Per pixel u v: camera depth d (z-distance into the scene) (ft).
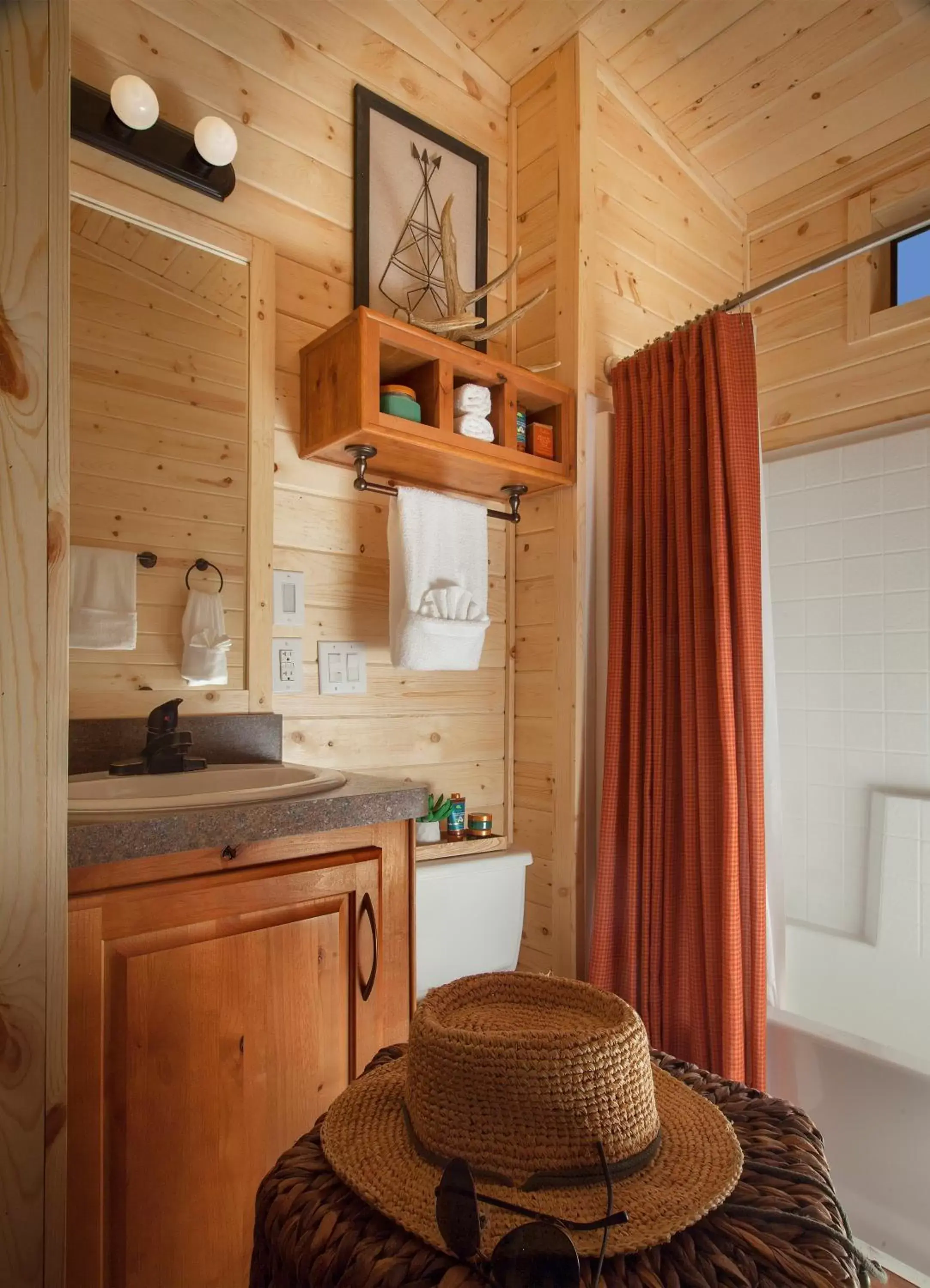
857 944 6.70
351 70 5.90
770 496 7.86
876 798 6.86
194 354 4.97
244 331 5.18
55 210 2.27
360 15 5.95
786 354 7.95
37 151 2.25
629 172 7.06
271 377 5.27
